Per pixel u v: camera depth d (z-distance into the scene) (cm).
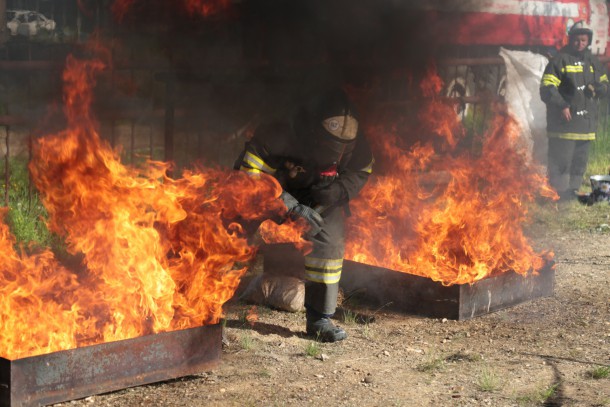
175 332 443
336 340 530
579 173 1023
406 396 443
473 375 477
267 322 565
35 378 395
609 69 1333
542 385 461
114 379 423
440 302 585
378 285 613
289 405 427
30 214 739
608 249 798
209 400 429
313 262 530
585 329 566
